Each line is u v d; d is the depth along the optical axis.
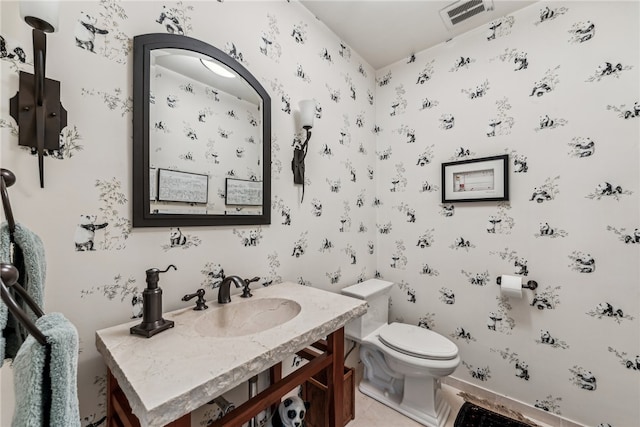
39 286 0.57
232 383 0.64
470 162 1.78
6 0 0.71
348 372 1.52
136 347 0.73
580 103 1.44
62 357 0.36
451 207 1.87
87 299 0.83
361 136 2.09
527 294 1.58
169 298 1.01
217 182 1.16
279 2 1.44
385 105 2.21
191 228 1.08
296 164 1.52
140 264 0.94
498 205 1.68
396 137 2.15
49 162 0.76
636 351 1.29
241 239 1.26
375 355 1.76
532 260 1.57
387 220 2.19
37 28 0.67
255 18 1.32
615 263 1.34
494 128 1.70
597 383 1.38
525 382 1.58
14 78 0.72
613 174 1.35
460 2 1.57
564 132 1.48
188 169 1.07
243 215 1.25
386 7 1.60
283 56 1.46
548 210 1.52
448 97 1.89
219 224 1.16
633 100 1.31
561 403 1.47
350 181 1.97
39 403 0.35
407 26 1.76
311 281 1.63
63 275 0.78
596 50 1.40
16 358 0.37
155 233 0.98
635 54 1.31
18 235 0.55
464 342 1.80
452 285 1.86
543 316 1.53
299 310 1.06
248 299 1.14
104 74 0.86
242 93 1.25
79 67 0.81
